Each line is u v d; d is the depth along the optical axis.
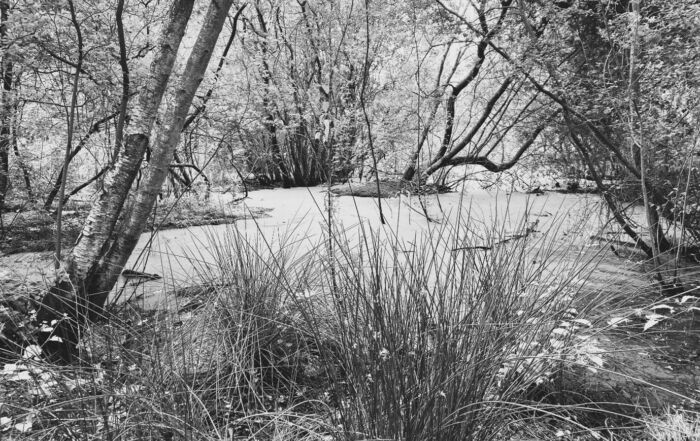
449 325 1.93
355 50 6.00
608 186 4.77
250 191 10.51
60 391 1.95
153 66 2.91
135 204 2.86
